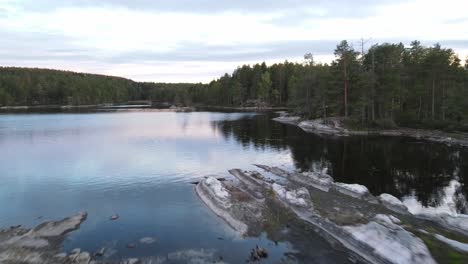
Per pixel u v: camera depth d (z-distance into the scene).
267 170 34.69
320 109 83.56
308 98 85.19
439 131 57.00
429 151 43.59
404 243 16.36
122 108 156.75
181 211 23.31
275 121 86.12
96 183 30.22
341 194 25.97
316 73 87.25
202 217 22.23
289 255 17.16
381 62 67.50
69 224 20.77
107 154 43.25
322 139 55.16
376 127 63.06
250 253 17.39
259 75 159.50
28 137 57.75
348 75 68.12
